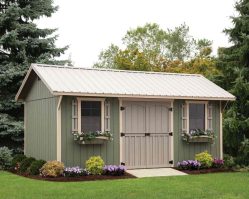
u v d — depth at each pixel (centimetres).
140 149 1472
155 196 995
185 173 1410
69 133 1352
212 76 1977
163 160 1507
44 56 1984
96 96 1373
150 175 1354
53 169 1272
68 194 1009
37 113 1529
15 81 1934
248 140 1622
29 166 1427
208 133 1544
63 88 1323
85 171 1303
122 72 1630
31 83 1583
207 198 986
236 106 1736
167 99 1505
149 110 1494
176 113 1529
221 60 1934
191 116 1552
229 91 1798
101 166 1319
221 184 1170
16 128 1811
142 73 1667
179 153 1527
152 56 3853
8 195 1012
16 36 1886
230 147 1862
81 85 1390
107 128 1411
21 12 1942
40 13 2014
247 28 1755
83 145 1370
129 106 1461
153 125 1498
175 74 1733
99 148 1397
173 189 1084
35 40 1972
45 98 1453
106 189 1070
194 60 3547
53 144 1370
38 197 980
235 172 1458
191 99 1527
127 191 1047
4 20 1900
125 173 1361
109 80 1505
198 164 1472
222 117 1753
